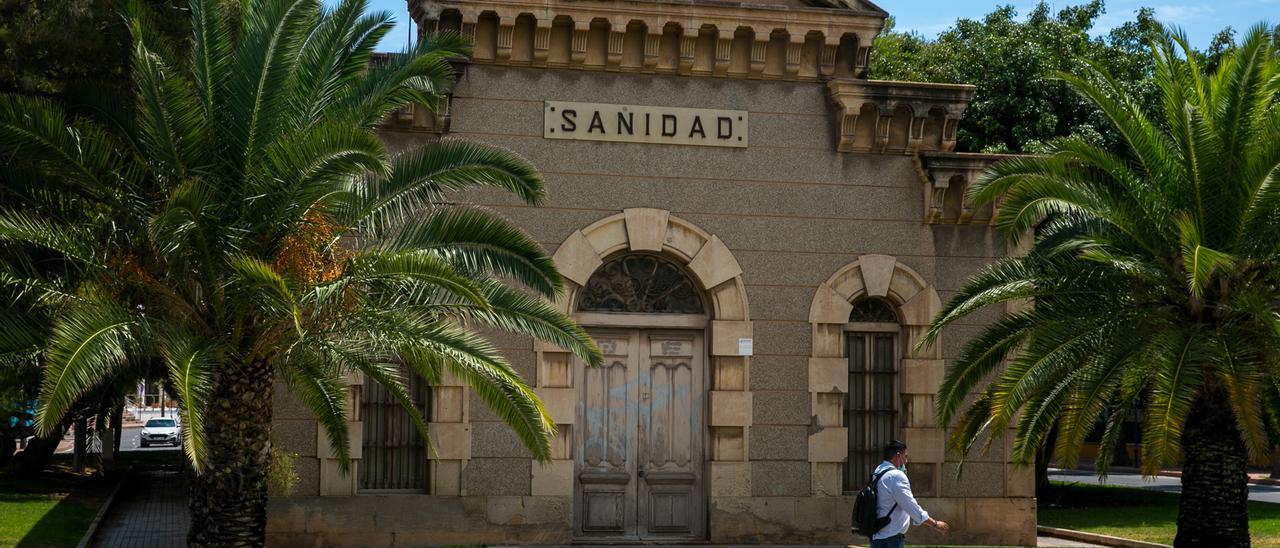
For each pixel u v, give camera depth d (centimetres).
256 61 1288
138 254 1291
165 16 2067
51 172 1251
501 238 1375
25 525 1997
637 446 1767
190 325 1301
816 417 1773
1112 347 1498
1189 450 1588
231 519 1331
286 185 1284
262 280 1197
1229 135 1491
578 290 1741
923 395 1805
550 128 1733
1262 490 4128
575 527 1744
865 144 1806
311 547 1642
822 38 1794
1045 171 1560
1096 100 1566
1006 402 1493
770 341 1773
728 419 1752
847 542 1762
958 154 1800
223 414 1337
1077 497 3120
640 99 1759
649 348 1783
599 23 1730
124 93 1512
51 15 2031
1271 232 1492
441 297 1388
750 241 1777
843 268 1795
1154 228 1531
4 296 1270
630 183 1750
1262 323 1473
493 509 1692
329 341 1345
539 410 1384
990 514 1809
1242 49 1481
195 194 1188
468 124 1711
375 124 1431
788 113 1798
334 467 1656
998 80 3069
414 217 1434
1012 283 1562
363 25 1423
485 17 1711
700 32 1761
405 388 1683
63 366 1086
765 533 1750
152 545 1917
